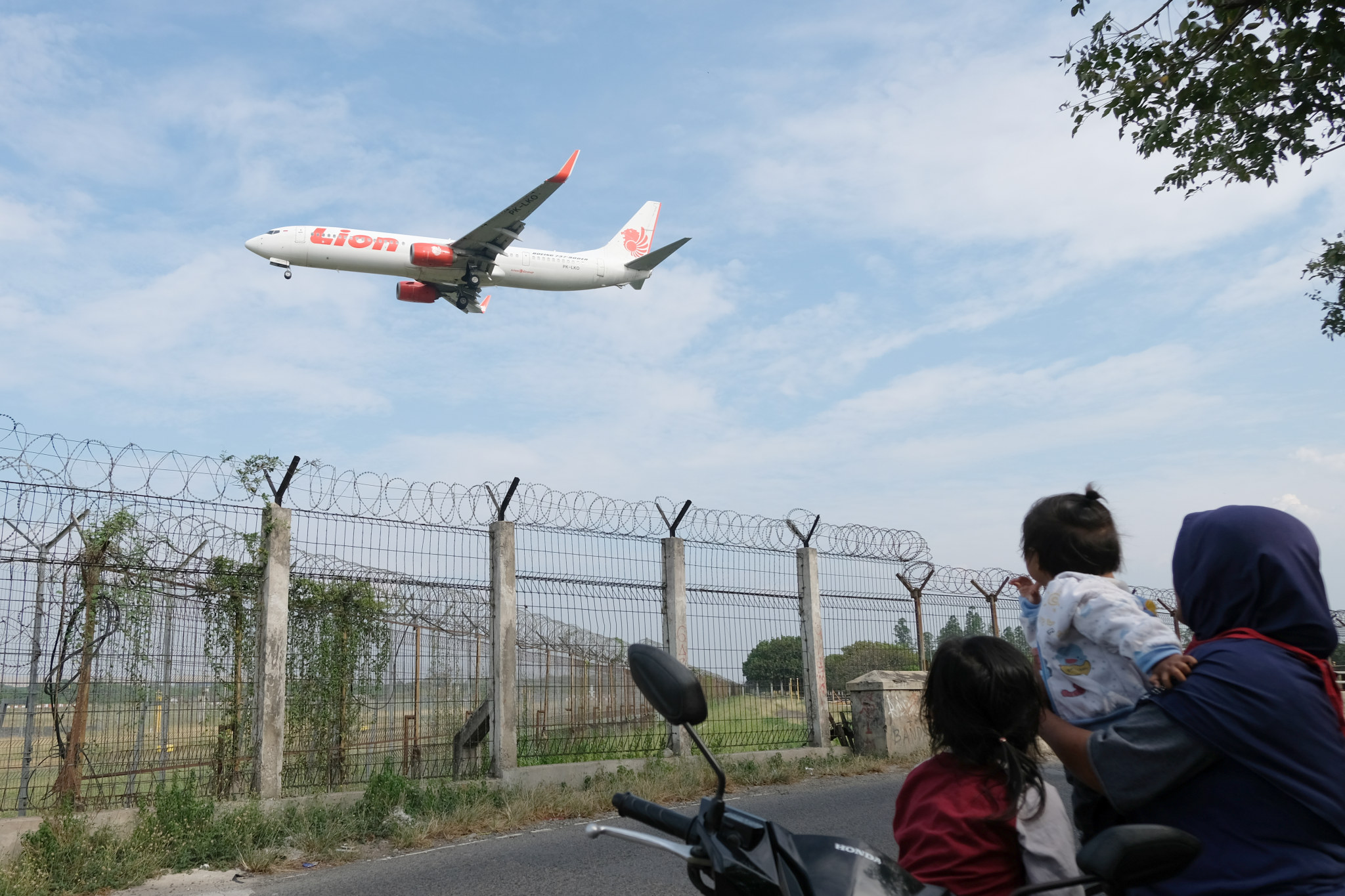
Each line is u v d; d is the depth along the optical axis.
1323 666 2.10
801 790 11.10
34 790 8.15
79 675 8.45
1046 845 2.30
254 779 9.23
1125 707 2.58
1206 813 2.07
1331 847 2.00
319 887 6.78
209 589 9.38
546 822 9.20
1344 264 14.09
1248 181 10.55
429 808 9.11
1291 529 2.16
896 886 1.93
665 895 6.25
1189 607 2.27
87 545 8.66
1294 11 9.28
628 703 12.28
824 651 14.12
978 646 2.49
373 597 10.34
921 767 2.56
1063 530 2.91
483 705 10.96
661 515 12.75
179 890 6.80
